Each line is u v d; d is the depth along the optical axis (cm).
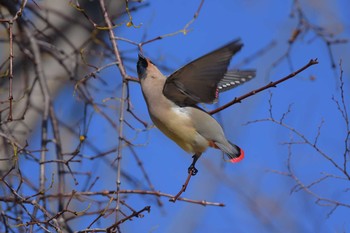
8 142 1260
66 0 1609
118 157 1165
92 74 1238
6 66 1543
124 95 1208
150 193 1167
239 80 1230
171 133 1159
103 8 1262
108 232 1076
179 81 1109
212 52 1037
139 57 1177
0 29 1480
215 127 1155
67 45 1591
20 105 1537
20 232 1182
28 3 1466
